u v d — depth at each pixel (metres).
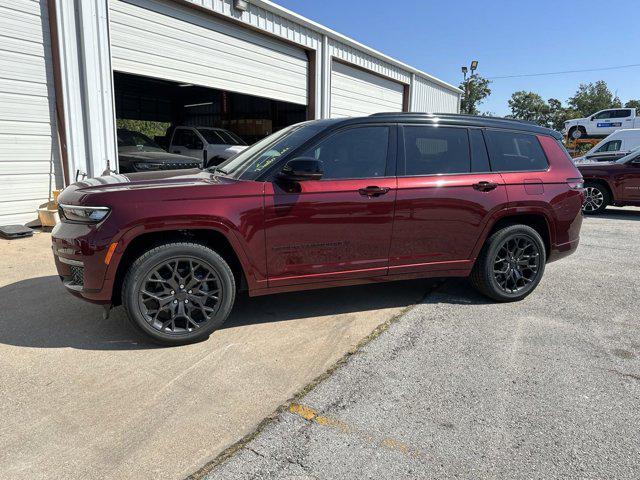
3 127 6.75
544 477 2.17
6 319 3.81
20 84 6.86
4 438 2.34
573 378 3.08
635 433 2.51
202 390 2.83
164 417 2.55
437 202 4.04
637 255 6.78
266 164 3.65
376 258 3.93
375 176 3.88
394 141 3.99
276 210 3.52
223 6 9.48
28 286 4.60
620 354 3.45
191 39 9.19
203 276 3.43
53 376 2.95
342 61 13.70
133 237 3.19
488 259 4.34
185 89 16.58
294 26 11.51
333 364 3.21
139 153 9.53
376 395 2.83
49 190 7.38
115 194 3.22
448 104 21.81
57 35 7.06
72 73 7.30
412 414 2.64
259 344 3.49
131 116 18.03
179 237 3.43
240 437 2.40
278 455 2.27
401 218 3.93
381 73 15.72
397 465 2.22
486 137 4.37
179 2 8.76
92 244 3.15
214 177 3.74
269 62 11.20
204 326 3.45
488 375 3.10
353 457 2.27
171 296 3.35
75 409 2.60
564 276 5.56
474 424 2.56
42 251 5.88
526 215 4.51
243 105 17.91
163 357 3.24
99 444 2.31
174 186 3.37
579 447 2.38
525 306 4.46
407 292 4.80
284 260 3.62
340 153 3.81
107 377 2.95
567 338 3.72
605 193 11.22
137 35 8.17
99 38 7.55
